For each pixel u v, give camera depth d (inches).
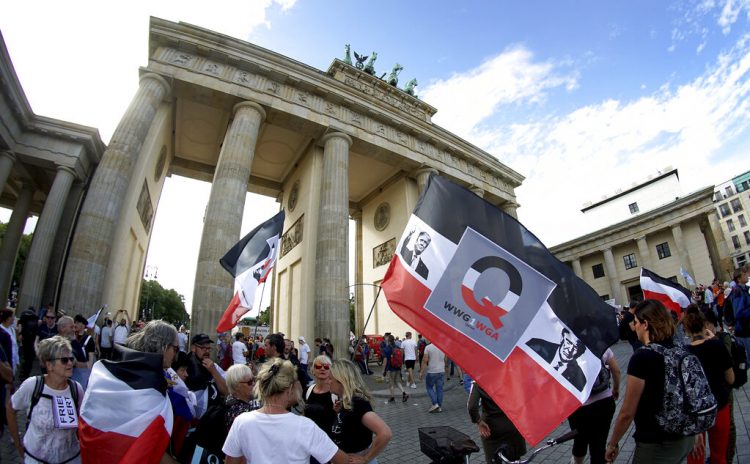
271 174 1601.9
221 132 1342.3
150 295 3779.5
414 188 1576.0
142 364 150.1
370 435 171.5
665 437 143.0
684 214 2204.7
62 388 170.4
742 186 3892.7
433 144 1579.7
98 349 686.5
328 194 1170.6
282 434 126.3
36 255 924.0
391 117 1418.6
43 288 939.3
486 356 167.0
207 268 899.4
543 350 165.3
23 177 1142.3
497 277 180.1
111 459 132.5
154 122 1081.4
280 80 1222.9
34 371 553.3
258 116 1136.2
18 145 984.9
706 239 2217.0
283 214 528.7
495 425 208.8
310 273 1157.7
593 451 212.4
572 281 175.3
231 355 625.6
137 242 1121.4
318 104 1277.1
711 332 216.1
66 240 1048.2
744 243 3826.3
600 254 2568.9
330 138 1261.1
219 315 870.4
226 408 180.7
